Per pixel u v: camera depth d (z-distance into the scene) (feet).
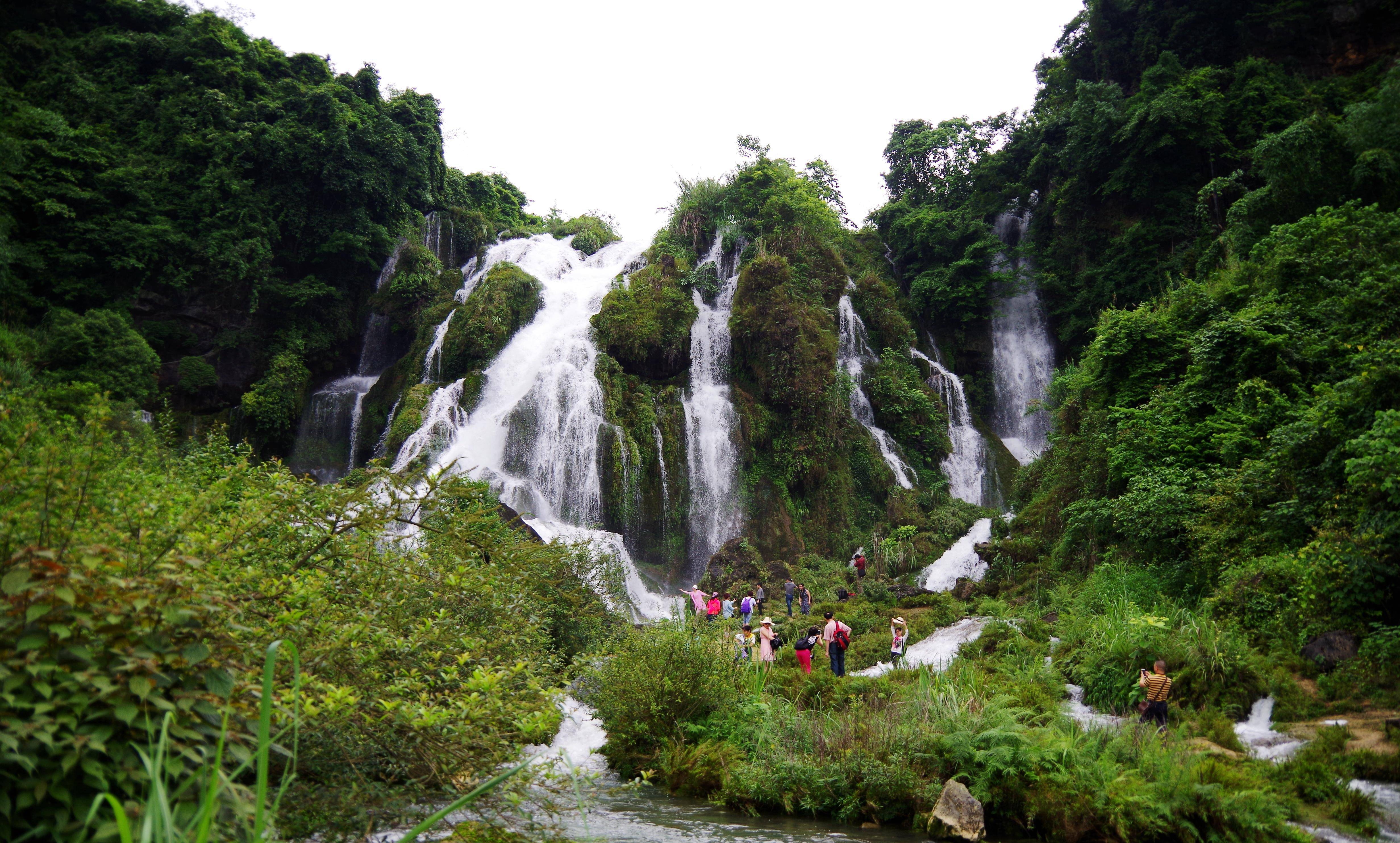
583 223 177.58
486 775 19.58
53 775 11.14
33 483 14.48
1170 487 58.59
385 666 21.58
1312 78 132.67
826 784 32.89
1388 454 39.04
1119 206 140.15
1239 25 135.03
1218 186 116.88
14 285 112.06
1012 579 81.20
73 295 117.50
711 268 136.26
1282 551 48.62
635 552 107.76
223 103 136.98
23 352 98.22
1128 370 74.02
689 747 37.96
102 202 123.75
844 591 89.97
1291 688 39.24
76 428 18.66
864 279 148.97
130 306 122.42
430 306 139.33
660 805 33.78
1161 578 56.44
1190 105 123.24
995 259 157.17
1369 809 28.43
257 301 129.70
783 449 118.42
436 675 23.76
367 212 143.84
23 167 118.52
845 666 56.54
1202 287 76.02
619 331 121.90
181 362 122.11
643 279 129.59
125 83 140.77
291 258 138.62
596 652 45.57
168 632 13.08
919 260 162.61
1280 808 28.19
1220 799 27.99
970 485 134.51
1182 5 142.20
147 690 11.56
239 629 14.64
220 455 36.81
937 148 183.01
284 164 135.23
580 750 40.98
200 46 143.33
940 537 109.29
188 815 11.41
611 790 32.32
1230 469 57.36
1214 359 63.77
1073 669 46.88
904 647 62.28
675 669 39.52
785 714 39.70
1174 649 42.86
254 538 21.31
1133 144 130.52
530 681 22.56
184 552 15.07
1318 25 132.87
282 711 13.94
